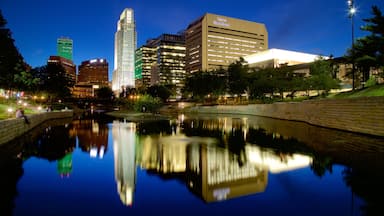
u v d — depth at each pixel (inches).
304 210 386.3
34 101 3479.3
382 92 1169.4
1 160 724.7
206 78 3875.5
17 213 381.1
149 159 730.2
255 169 609.9
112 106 6678.2
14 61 2021.4
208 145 931.3
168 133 1290.6
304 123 1686.8
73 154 801.6
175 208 400.2
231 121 2010.3
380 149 770.2
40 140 1077.8
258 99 3253.0
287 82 2783.0
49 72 3966.5
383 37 1195.9
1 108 1755.7
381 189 462.9
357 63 1472.7
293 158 709.9
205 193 463.2
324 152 762.2
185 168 633.6
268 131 1307.8
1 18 1674.5
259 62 5201.8
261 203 415.8
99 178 557.6
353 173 555.5
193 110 4092.0
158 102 3481.8
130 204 414.3
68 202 422.9
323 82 2188.7
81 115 3193.9
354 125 1111.0
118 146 931.3
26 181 532.7
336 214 371.2
